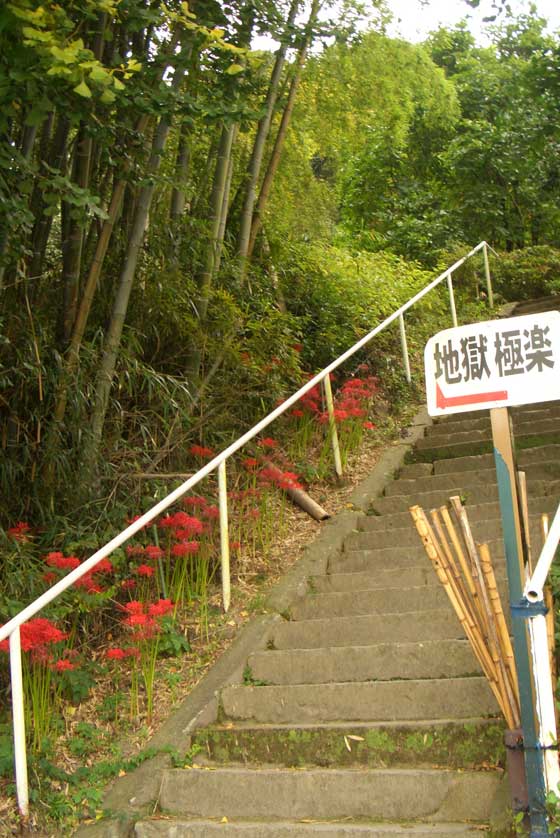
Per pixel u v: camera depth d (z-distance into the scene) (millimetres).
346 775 3594
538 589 2785
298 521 6211
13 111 4555
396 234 14453
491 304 11367
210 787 3770
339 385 8547
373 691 4023
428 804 3418
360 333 8766
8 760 3965
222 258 7930
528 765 2908
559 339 3158
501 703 3180
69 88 4707
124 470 5949
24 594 4809
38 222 6035
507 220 15008
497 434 3225
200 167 8344
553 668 3262
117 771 3986
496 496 5816
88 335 6328
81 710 4477
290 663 4426
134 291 6707
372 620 4574
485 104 15930
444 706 3871
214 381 7141
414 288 10523
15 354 5578
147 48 6238
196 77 5789
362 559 5422
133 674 4371
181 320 6875
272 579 5461
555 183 14758
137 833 3646
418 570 5008
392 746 3713
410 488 6410
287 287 9016
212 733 4078
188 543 4828
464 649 4102
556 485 5543
